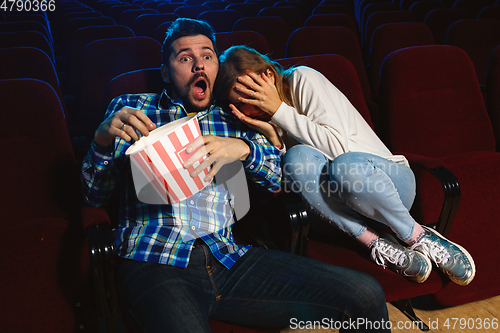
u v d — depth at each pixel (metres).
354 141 1.17
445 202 1.14
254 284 0.95
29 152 1.11
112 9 4.00
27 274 0.94
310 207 1.11
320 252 1.18
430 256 1.09
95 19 2.82
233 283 0.96
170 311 0.82
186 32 1.07
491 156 1.33
